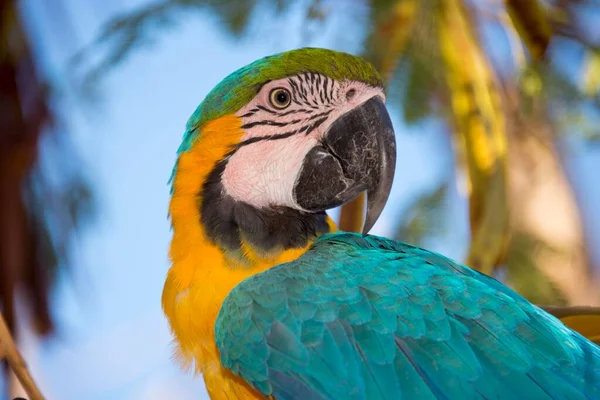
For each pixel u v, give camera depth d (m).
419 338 5.45
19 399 5.06
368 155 6.43
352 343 5.50
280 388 5.57
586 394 5.25
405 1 7.62
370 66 6.60
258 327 5.64
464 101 7.16
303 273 5.77
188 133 6.47
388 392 5.34
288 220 6.28
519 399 5.22
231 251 6.11
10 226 8.66
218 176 6.28
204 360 6.07
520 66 8.12
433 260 6.04
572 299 9.16
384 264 5.78
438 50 7.34
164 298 6.25
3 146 8.67
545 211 9.58
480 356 5.37
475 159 7.02
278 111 6.41
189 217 6.22
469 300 5.58
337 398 5.42
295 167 6.37
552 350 5.40
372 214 6.38
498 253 6.70
